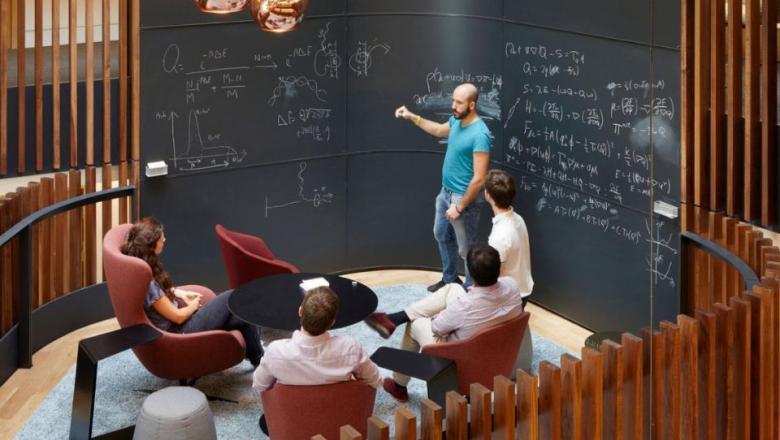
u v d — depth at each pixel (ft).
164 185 28.12
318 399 18.25
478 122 27.32
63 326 26.43
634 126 24.81
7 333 23.82
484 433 15.60
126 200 27.63
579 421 16.48
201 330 22.39
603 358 16.92
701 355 17.78
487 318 20.63
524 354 24.20
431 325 21.63
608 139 25.66
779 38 22.25
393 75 30.17
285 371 18.16
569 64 26.45
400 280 30.73
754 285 18.39
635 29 24.36
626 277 25.76
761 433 18.12
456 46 29.48
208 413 19.56
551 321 27.84
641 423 17.13
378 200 31.01
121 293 21.24
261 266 24.73
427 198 30.96
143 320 21.47
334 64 29.78
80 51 34.73
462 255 28.27
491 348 20.16
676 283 24.25
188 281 28.94
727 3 22.21
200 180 28.58
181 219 28.53
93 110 26.91
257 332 23.62
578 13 25.96
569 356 16.62
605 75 25.43
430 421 15.29
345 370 18.20
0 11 25.73
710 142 22.94
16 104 27.43
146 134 27.55
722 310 17.69
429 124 28.78
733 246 22.03
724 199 23.18
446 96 29.91
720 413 18.11
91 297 27.14
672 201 23.99
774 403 18.40
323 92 29.81
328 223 30.71
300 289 23.20
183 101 27.86
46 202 25.77
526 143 28.30
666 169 24.04
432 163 30.66
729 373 17.81
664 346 17.44
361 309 22.18
